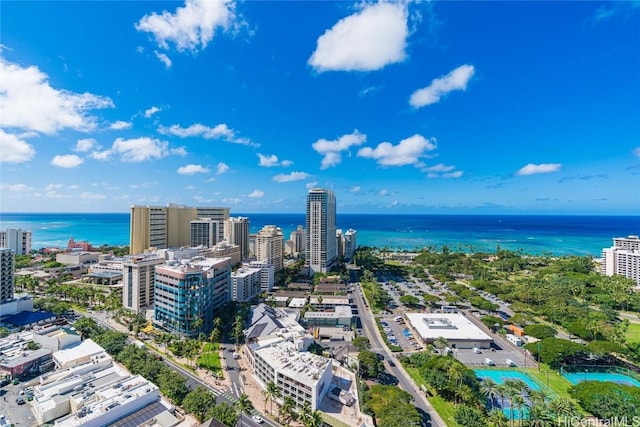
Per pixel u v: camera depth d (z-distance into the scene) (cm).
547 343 16325
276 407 12350
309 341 16475
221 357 16488
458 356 17362
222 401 12631
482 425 10975
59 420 9894
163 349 17162
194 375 14675
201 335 18188
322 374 12344
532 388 14112
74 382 12138
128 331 19362
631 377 15112
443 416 11988
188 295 18538
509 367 16112
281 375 12481
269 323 18725
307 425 10306
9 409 11712
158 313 19812
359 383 13262
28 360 14125
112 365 14162
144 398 11356
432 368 14312
